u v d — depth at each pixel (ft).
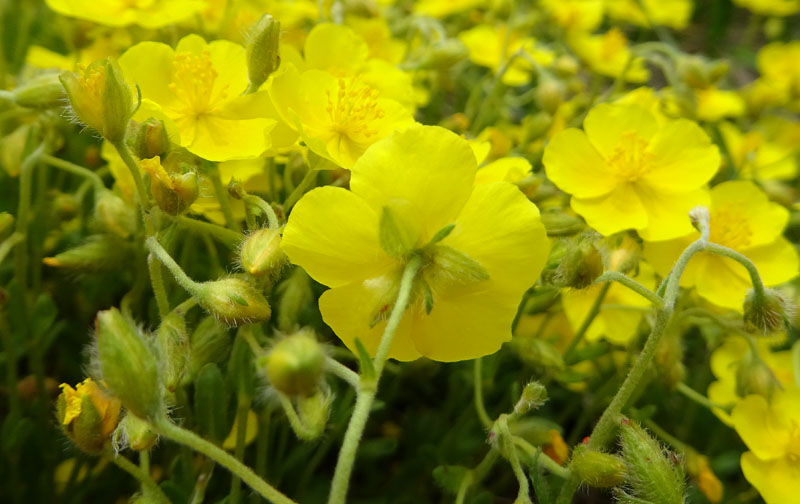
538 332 0.37
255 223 0.26
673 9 0.72
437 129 0.22
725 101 0.56
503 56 0.46
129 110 0.22
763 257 0.34
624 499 0.23
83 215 0.40
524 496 0.23
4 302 0.30
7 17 0.52
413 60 0.46
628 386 0.24
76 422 0.21
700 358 0.48
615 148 0.33
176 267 0.23
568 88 0.52
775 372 0.36
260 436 0.29
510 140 0.44
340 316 0.22
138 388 0.18
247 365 0.27
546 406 0.43
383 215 0.21
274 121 0.27
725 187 0.35
